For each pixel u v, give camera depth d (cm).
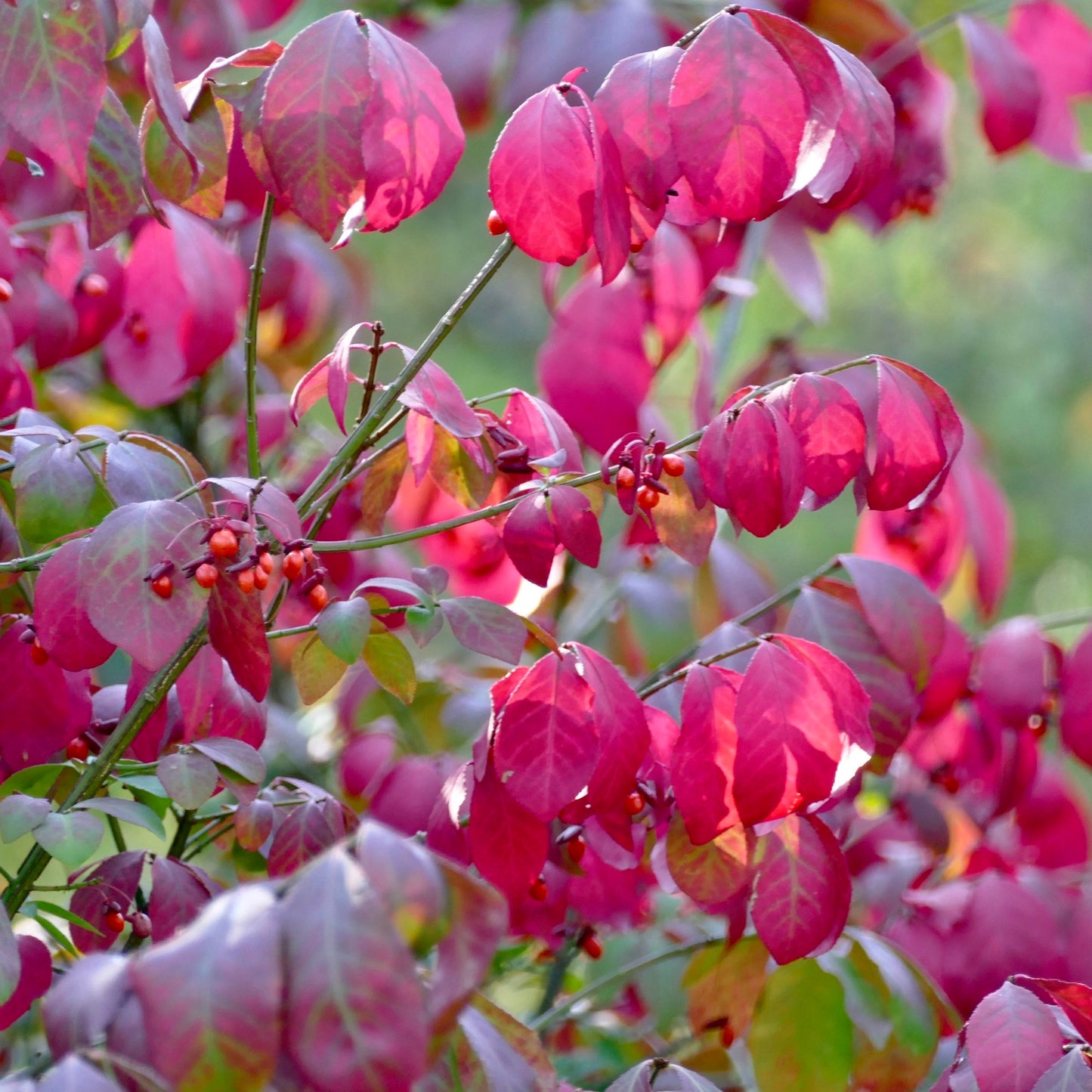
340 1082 116
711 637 137
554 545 130
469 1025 123
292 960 117
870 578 137
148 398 144
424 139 127
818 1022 135
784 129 125
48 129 125
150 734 133
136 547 124
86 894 131
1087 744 144
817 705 127
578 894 138
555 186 127
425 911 117
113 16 126
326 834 131
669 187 127
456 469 134
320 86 125
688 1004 140
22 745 131
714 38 125
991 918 142
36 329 141
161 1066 116
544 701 127
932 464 128
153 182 130
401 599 140
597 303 146
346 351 129
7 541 135
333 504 131
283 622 148
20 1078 120
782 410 128
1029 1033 125
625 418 146
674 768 128
